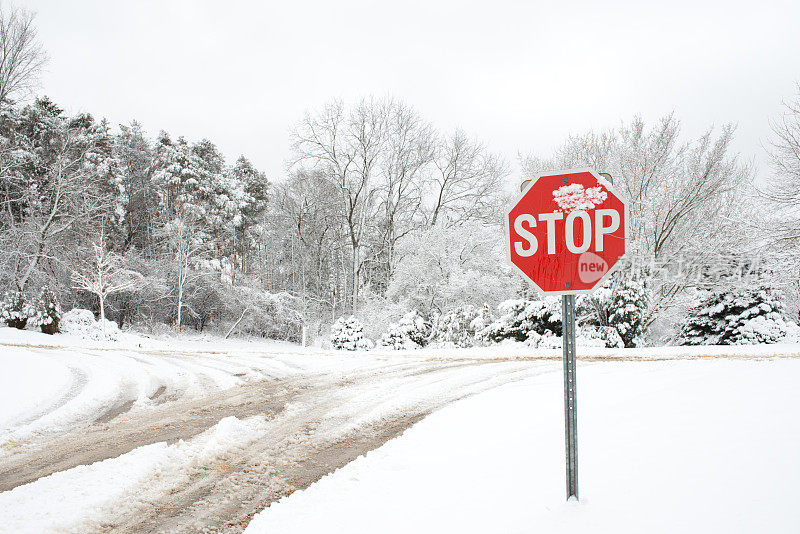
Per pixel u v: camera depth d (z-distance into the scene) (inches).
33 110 1512.1
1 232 1213.7
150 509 167.2
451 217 1489.9
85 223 1275.8
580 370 410.0
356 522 141.3
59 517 160.2
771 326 765.9
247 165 2106.3
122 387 402.0
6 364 492.1
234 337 1568.7
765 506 101.2
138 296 1374.3
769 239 729.6
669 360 465.1
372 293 1293.1
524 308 805.2
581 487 131.0
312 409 318.0
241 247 1903.3
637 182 821.9
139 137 1899.6
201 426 280.4
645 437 161.6
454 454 195.9
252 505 169.2
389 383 406.9
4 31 1131.9
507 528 118.3
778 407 165.3
